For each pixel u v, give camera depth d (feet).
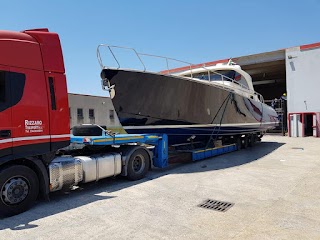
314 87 60.03
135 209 14.17
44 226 12.12
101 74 23.25
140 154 21.62
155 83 24.68
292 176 21.21
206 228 11.62
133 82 23.86
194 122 28.71
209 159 31.04
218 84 30.91
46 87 14.92
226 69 35.78
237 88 35.40
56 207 14.75
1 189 13.04
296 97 62.18
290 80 62.85
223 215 13.14
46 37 15.30
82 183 18.40
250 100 38.81
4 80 13.28
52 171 15.39
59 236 11.05
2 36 13.55
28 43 14.39
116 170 19.72
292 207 14.12
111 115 109.91
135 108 25.12
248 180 20.15
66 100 15.83
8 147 13.29
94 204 15.14
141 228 11.71
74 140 19.36
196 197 16.14
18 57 13.87
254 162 28.43
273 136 66.08
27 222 12.62
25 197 13.97
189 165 27.32
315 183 18.92
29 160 14.38
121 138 20.62
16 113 13.61
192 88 26.91
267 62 68.95
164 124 27.09
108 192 17.66
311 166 25.50
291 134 63.16
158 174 23.15
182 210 13.92
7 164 13.66
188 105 27.32
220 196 16.26
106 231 11.46
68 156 18.22
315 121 60.34
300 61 61.57
